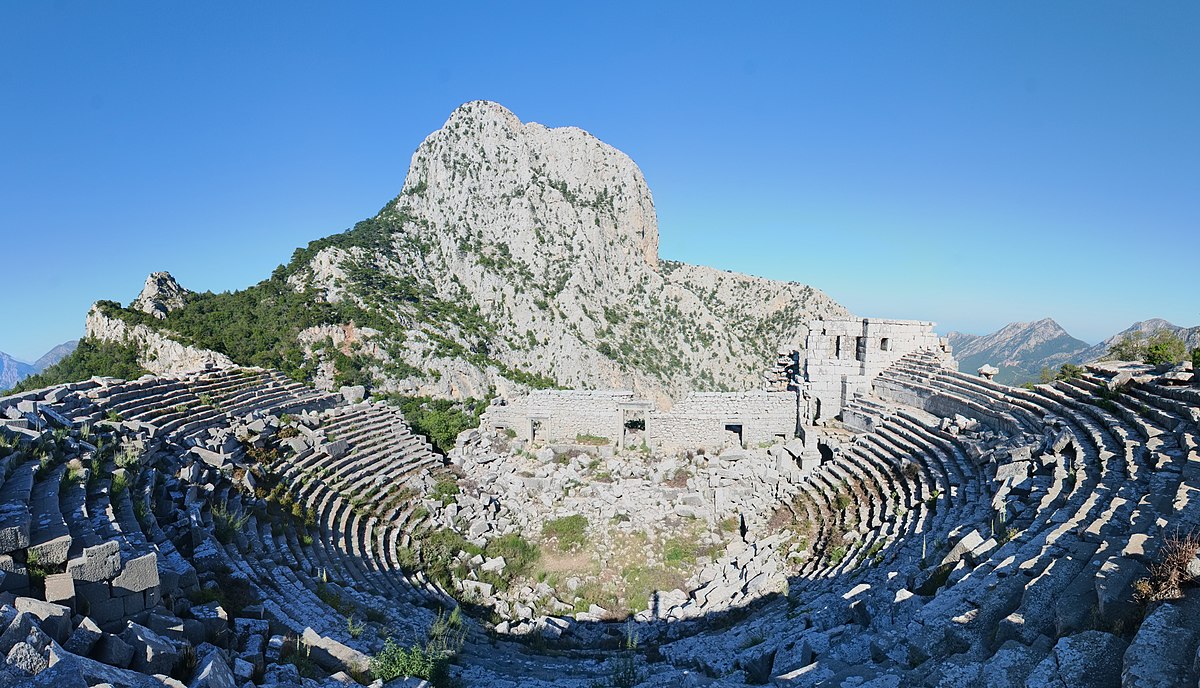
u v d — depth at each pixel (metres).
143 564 10.20
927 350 34.00
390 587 19.12
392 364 78.06
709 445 33.06
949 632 9.15
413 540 24.05
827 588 16.33
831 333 33.59
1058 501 14.45
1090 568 9.23
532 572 23.06
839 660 9.91
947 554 14.15
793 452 28.50
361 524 23.52
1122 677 6.25
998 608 9.31
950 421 24.83
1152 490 12.48
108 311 73.44
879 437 26.88
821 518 22.88
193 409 25.34
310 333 77.12
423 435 36.81
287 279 91.69
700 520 26.03
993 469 19.05
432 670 11.08
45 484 13.20
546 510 27.52
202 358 63.62
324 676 10.54
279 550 18.12
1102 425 19.20
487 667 14.35
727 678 11.31
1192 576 7.65
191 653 8.80
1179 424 16.14
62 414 19.09
